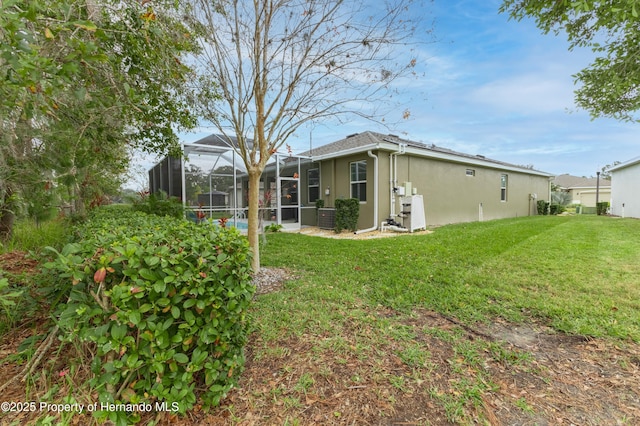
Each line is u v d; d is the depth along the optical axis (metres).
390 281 3.97
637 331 2.54
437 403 1.76
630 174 14.98
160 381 1.52
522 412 1.69
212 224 2.35
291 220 11.62
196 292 1.54
